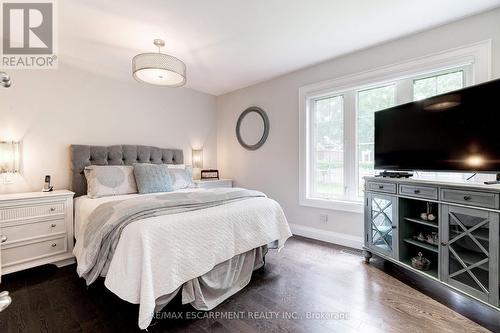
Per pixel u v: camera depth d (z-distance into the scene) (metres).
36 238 2.27
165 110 3.81
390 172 2.31
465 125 1.76
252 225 2.07
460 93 1.79
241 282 1.97
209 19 2.15
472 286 1.59
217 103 4.54
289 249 2.81
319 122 3.24
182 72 2.29
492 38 2.02
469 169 1.73
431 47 2.32
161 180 2.92
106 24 2.21
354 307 1.69
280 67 3.24
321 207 3.12
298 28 2.31
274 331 1.46
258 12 2.06
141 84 3.53
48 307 1.71
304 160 3.28
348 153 2.94
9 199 2.12
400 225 2.12
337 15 2.11
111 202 1.93
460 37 2.17
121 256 1.39
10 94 2.51
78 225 2.32
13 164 2.50
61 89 2.82
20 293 1.90
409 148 2.16
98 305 1.74
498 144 1.58
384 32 2.38
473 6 1.98
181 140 4.02
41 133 2.69
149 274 1.34
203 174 4.20
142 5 1.94
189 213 1.72
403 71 2.47
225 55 2.88
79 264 1.60
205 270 1.64
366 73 2.71
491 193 1.47
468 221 1.61
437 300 1.76
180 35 2.42
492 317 1.56
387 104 2.67
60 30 2.29
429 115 1.99
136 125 3.48
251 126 3.94
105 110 3.17
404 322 1.53
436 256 2.12
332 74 3.00
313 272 2.23
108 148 3.08
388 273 2.20
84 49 2.66
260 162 3.85
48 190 2.56
